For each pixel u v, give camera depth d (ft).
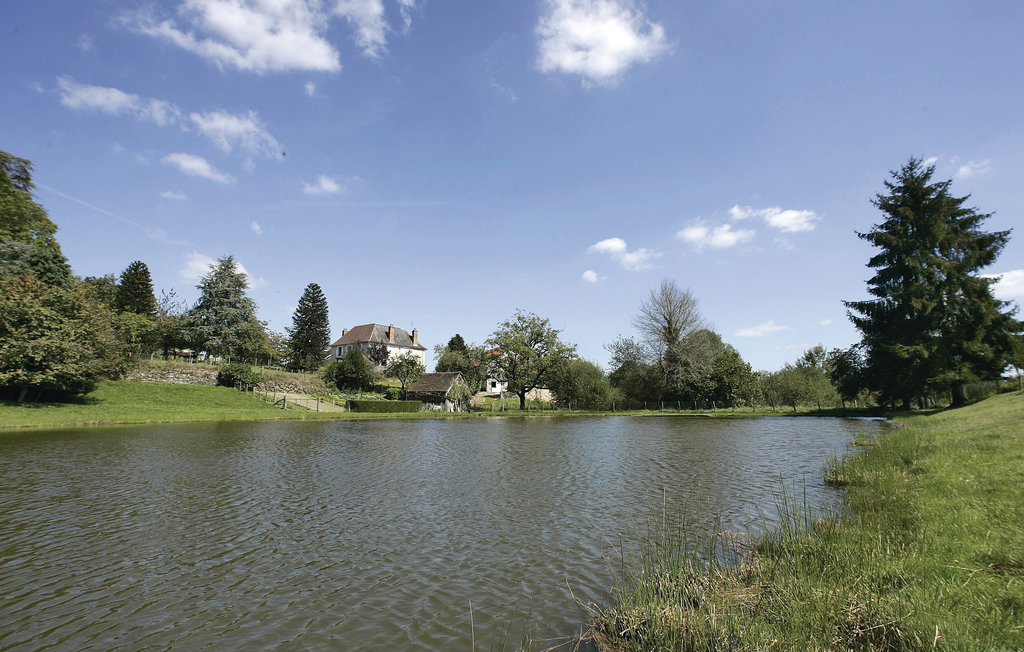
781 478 50.90
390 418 151.33
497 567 27.02
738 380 199.52
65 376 103.81
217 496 42.19
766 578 21.50
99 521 34.68
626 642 18.37
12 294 100.37
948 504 28.89
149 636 19.66
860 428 107.04
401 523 35.29
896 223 134.21
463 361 251.60
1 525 33.55
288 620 21.01
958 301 124.26
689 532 32.76
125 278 228.63
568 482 49.75
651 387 210.79
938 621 15.11
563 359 211.20
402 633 19.83
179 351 214.07
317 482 48.91
